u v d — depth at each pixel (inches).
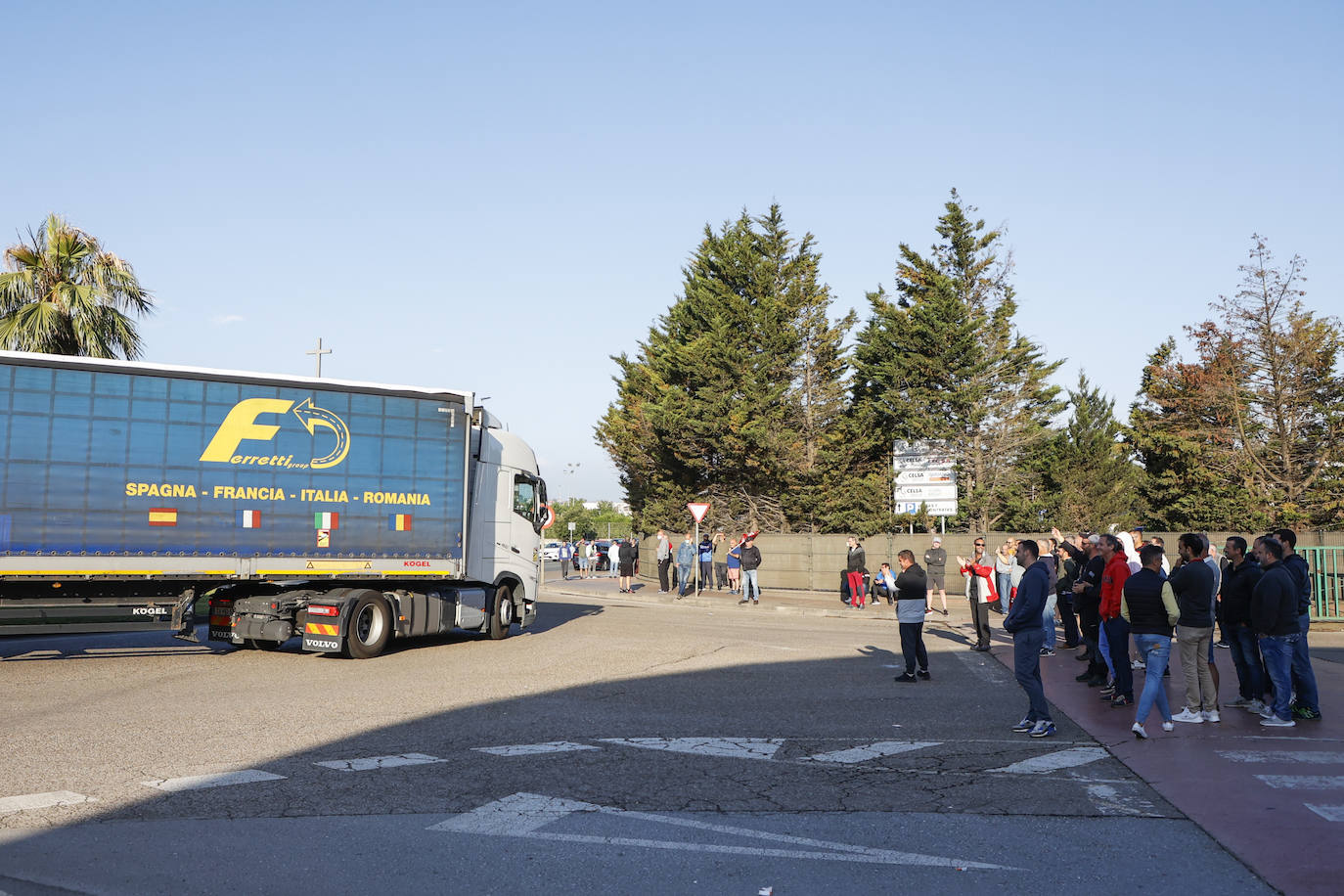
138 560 533.0
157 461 540.4
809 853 235.8
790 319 1475.1
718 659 604.4
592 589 1378.0
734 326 1449.3
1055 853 236.1
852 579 1104.2
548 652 629.3
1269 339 1445.6
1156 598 370.0
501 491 707.4
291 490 575.5
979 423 1422.2
